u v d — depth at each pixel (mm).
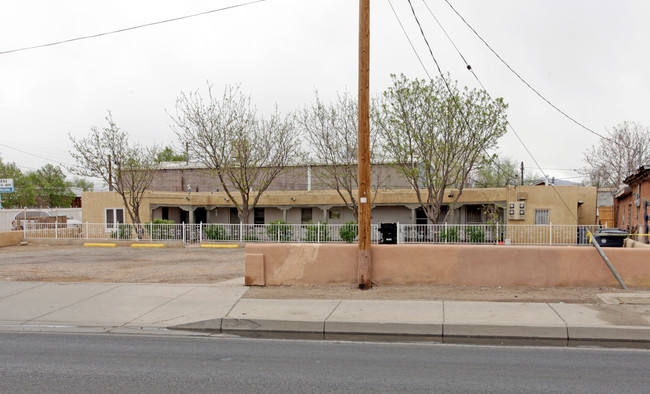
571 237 23859
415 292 11273
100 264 18047
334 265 12281
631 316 8938
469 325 8602
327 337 8664
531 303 10023
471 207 32219
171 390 5895
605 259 11234
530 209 29266
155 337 8672
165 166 39531
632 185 22016
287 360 7184
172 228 26438
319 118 28312
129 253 22609
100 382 6207
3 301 11219
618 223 29328
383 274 12148
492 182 49375
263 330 9078
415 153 25641
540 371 6559
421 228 23984
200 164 38688
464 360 7125
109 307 10609
